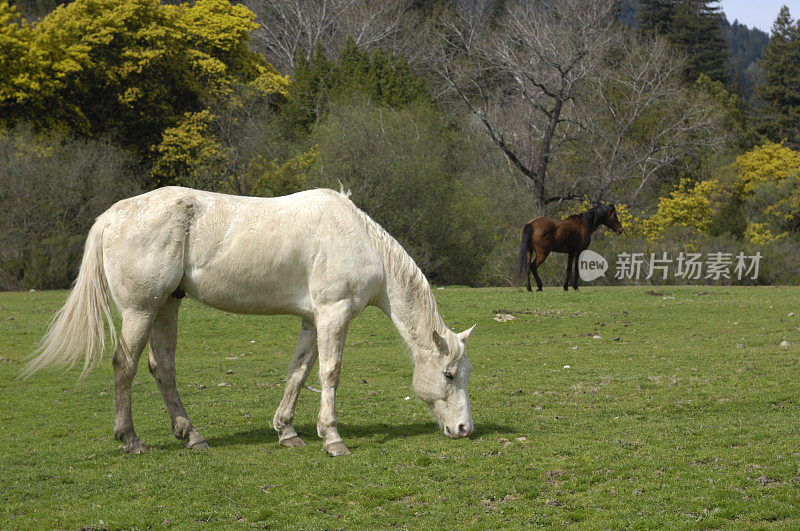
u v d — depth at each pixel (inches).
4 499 219.3
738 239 1496.1
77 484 229.9
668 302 767.1
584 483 215.2
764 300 762.2
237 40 1509.6
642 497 202.1
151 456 256.8
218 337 608.4
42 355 254.4
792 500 193.8
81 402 378.9
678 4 2930.6
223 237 253.8
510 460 237.6
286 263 256.4
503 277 1300.4
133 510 206.2
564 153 1663.4
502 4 2491.4
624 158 1692.9
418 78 1769.2
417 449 256.7
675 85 1702.8
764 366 397.1
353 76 1669.5
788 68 2573.8
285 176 1366.9
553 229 872.3
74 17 1284.4
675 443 249.6
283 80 1503.4
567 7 1589.6
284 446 269.1
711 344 507.5
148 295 249.8
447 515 196.2
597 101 1731.1
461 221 1360.7
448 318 680.4
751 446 241.0
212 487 222.5
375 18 2301.9
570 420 300.7
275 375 446.6
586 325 642.2
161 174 1341.0
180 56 1371.8
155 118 1344.7
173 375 269.6
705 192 1625.2
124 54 1288.1
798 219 1592.0
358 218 267.6
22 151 1067.3
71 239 1023.0
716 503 195.0
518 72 1585.9
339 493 215.6
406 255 271.3
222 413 336.8
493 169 1615.4
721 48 2876.5
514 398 352.2
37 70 1167.0
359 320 680.4
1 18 1173.7
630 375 398.0
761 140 2171.5
